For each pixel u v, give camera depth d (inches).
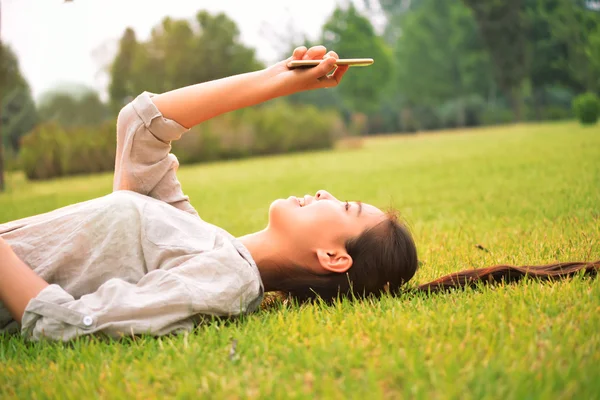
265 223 242.4
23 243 93.1
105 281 91.3
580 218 166.6
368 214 102.6
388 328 80.4
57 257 90.8
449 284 103.5
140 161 101.5
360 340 76.4
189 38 1192.2
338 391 62.3
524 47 1697.8
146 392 66.7
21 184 673.6
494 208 214.1
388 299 96.3
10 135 995.9
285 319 91.0
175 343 81.2
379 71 1854.1
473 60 2021.4
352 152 945.5
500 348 71.6
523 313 83.2
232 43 1254.3
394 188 348.2
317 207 101.3
